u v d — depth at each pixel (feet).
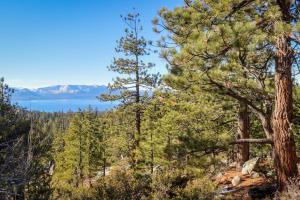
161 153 40.50
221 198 43.24
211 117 51.24
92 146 159.94
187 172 48.65
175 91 44.19
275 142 32.48
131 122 104.73
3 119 37.78
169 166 39.96
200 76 30.94
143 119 100.27
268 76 38.19
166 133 65.41
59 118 395.34
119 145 110.52
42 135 39.34
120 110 91.45
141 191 43.27
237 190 44.88
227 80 32.53
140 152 85.61
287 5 30.09
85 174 164.45
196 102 47.39
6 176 30.32
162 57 31.94
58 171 175.73
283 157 31.81
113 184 42.34
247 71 32.37
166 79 32.09
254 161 54.39
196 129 47.80
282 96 32.01
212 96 44.29
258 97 34.91
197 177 46.85
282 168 31.86
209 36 28.50
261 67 34.73
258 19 30.63
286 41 31.22
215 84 32.60
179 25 34.83
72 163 160.25
